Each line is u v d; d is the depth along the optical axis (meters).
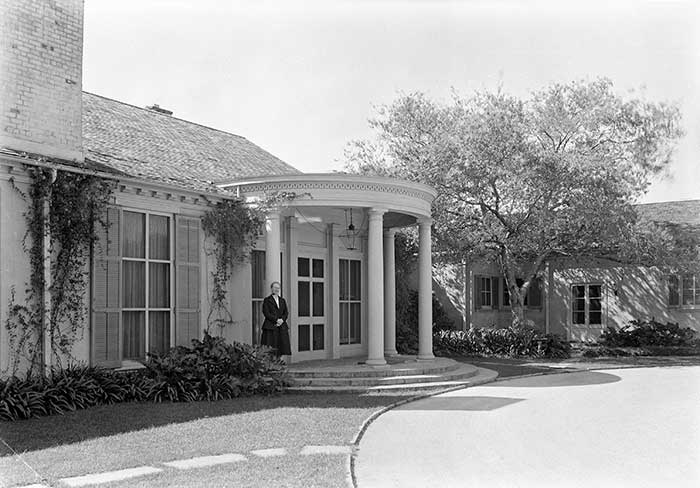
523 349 23.80
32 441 9.06
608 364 20.70
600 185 21.39
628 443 9.41
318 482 7.13
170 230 15.20
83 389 11.98
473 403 12.67
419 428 10.28
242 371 13.89
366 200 16.11
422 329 18.14
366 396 13.40
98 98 20.11
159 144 18.70
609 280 27.86
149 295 14.69
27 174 12.12
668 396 13.60
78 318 12.92
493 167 21.69
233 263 16.56
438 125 24.53
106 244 13.54
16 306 11.81
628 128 22.86
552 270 29.19
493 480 7.55
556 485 7.40
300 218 18.47
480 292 29.12
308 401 12.61
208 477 7.30
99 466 7.77
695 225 26.36
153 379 13.21
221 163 19.62
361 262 20.88
